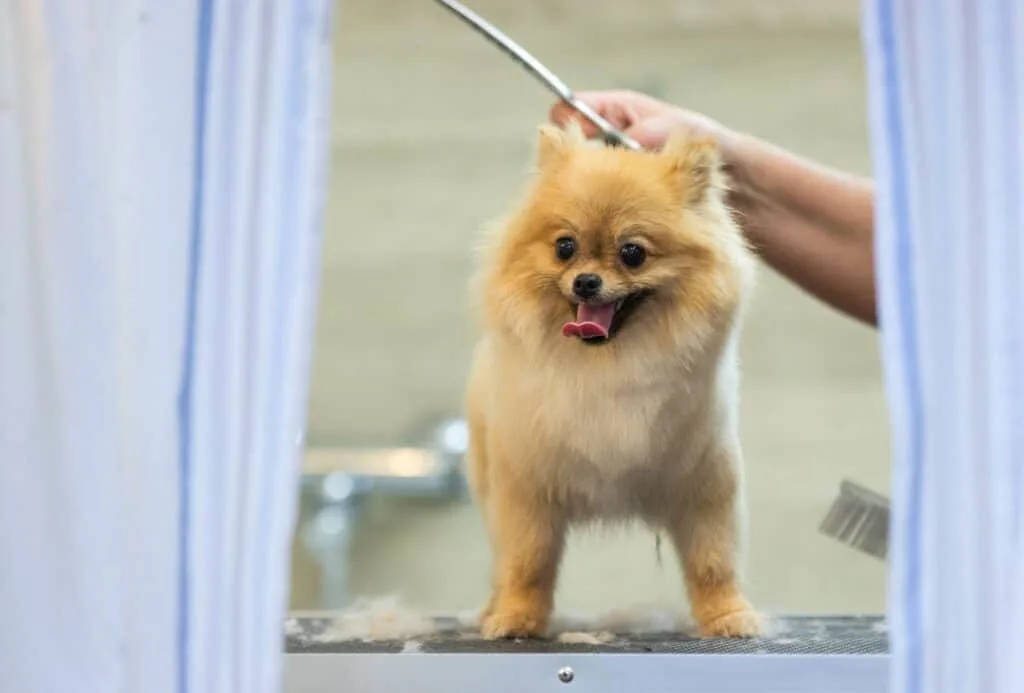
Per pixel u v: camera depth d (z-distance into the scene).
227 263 1.29
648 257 1.79
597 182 1.81
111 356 1.32
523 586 1.88
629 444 1.80
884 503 2.38
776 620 2.14
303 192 1.28
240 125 1.29
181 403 1.28
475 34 4.51
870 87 1.23
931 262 1.22
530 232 1.83
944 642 1.20
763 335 4.47
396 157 4.56
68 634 1.31
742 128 4.46
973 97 1.22
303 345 1.28
